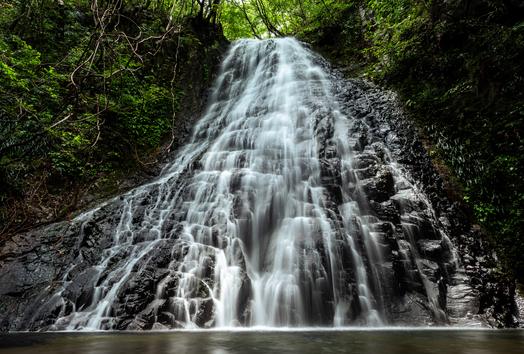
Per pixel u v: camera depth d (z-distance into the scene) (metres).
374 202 8.48
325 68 17.55
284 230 7.63
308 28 21.38
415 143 11.27
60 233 7.50
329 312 6.26
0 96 7.61
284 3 23.28
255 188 8.65
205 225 7.85
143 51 13.66
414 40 13.88
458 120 10.99
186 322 5.40
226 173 9.23
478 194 9.45
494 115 10.12
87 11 13.98
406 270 7.12
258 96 15.26
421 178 10.07
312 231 7.08
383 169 9.34
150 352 2.92
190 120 14.58
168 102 13.84
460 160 10.29
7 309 5.77
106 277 6.24
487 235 8.72
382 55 15.77
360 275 6.87
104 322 5.21
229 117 14.31
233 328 5.48
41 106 9.01
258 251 7.61
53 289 6.20
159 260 6.38
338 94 14.23
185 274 6.10
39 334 4.48
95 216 8.06
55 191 9.34
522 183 8.77
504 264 8.07
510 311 6.97
